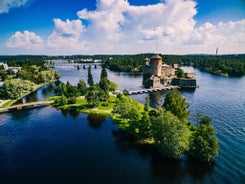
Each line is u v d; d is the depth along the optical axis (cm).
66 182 4425
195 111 9294
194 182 4384
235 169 4816
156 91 14900
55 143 6350
